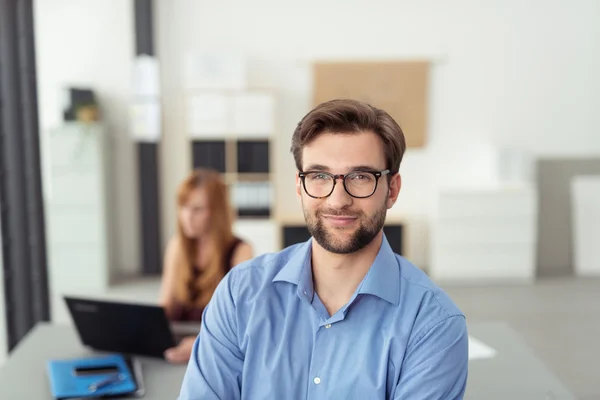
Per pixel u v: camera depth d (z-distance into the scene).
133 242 6.71
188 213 2.79
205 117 6.19
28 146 3.66
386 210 1.47
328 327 1.48
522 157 6.41
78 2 6.35
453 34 6.58
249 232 6.25
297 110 6.64
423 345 1.44
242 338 1.54
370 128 1.41
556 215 6.87
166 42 6.47
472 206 6.28
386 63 6.52
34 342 2.58
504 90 6.68
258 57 6.55
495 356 2.44
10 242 3.61
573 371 4.20
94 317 2.40
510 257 6.37
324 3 6.51
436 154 6.75
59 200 5.99
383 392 1.43
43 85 6.41
